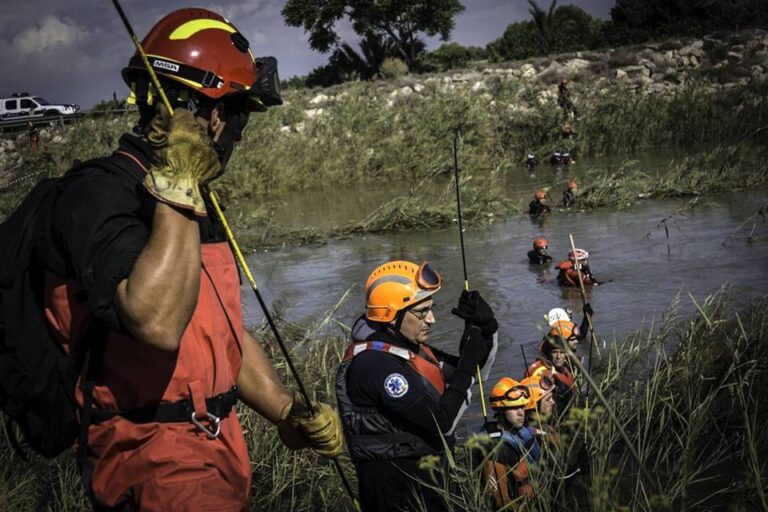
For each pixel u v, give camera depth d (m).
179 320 1.96
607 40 50.91
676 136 27.56
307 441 2.54
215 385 2.26
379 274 4.24
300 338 7.71
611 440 4.42
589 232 13.73
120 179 2.13
